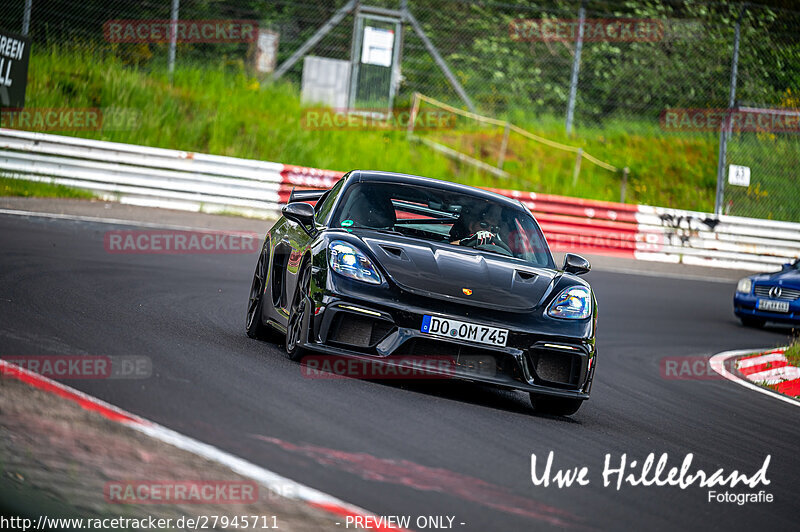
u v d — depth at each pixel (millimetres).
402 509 9711
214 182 44656
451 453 12180
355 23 59219
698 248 52219
